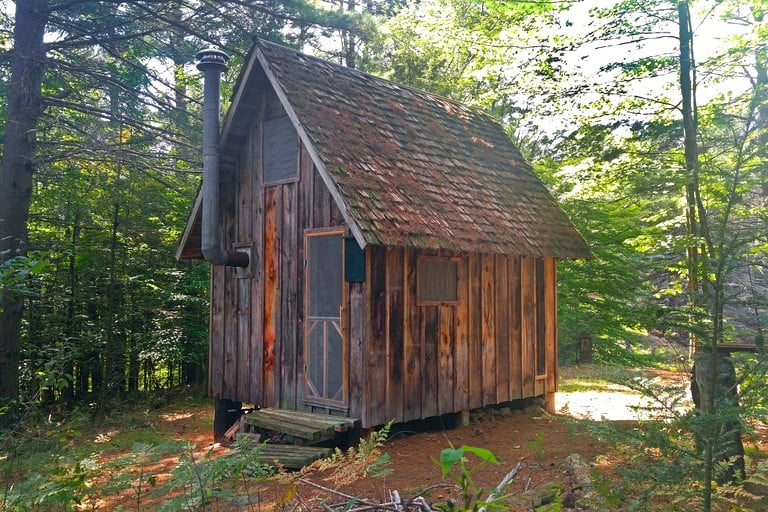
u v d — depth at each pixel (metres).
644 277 15.92
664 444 4.38
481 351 10.22
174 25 12.69
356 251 8.52
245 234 10.29
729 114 11.36
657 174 9.97
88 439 10.30
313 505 5.23
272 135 9.88
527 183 12.09
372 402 8.45
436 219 8.85
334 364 8.84
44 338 13.82
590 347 18.16
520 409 11.30
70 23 12.23
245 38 13.94
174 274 15.63
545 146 20.36
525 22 12.25
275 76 9.03
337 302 8.94
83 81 13.73
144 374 17.20
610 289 15.98
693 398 7.84
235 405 10.88
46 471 5.03
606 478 5.21
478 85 21.44
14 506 4.52
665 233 13.47
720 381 5.22
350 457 4.92
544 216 11.39
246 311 10.20
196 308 16.61
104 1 11.62
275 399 9.59
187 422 12.58
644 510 4.68
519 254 9.72
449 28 14.83
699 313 4.94
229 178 10.58
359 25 14.06
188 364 18.06
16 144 11.62
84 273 14.77
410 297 9.08
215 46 13.16
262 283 9.95
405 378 8.91
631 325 15.29
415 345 9.11
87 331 14.37
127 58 14.87
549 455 8.14
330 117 9.21
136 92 12.61
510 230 10.07
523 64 12.21
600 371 4.93
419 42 21.17
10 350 11.38
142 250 15.73
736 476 5.56
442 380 9.50
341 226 8.71
